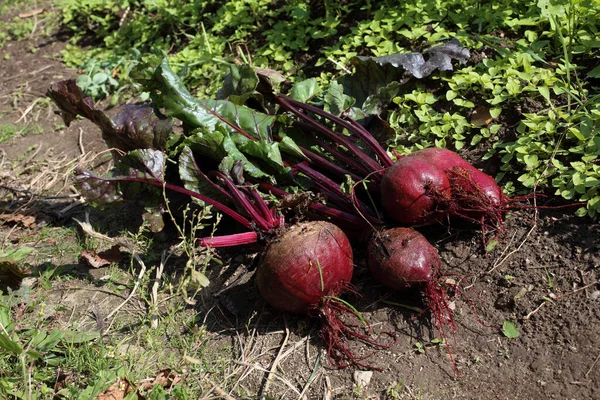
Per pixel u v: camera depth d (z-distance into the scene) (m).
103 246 0.80
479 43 0.85
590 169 0.68
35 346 0.63
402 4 0.95
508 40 0.85
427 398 0.57
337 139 0.75
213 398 0.60
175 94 0.76
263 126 0.76
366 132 0.72
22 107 1.14
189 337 0.66
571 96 0.74
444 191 0.64
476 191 0.65
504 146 0.73
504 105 0.78
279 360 0.62
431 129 0.78
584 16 0.81
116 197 0.76
